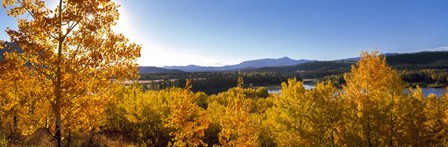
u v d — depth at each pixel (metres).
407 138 18.12
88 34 9.29
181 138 20.59
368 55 23.11
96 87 9.62
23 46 8.51
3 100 9.77
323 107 19.77
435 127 18.84
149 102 34.72
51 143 14.76
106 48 9.50
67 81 8.88
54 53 9.35
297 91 20.66
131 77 10.11
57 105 8.92
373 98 20.20
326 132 20.11
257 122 28.67
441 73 161.62
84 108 9.62
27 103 9.44
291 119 20.84
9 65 8.51
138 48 10.00
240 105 20.64
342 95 23.23
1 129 13.59
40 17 8.78
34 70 9.02
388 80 21.81
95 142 17.67
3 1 8.63
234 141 20.72
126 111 35.75
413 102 18.77
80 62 8.88
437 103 20.55
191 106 20.66
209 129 38.78
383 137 18.62
